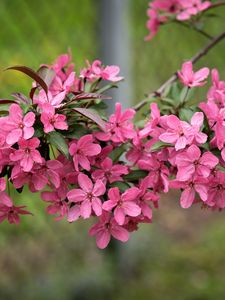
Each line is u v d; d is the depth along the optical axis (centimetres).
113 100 184
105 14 187
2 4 227
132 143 88
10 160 81
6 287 185
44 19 231
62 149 80
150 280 201
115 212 81
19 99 85
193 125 81
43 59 222
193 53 253
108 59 187
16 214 89
